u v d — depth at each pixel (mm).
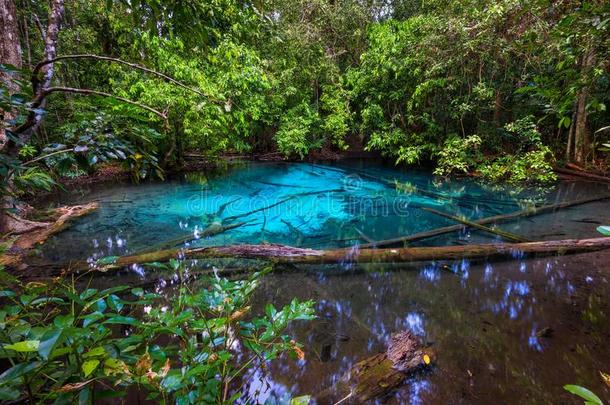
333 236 4133
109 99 1349
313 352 1889
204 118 7258
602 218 4535
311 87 10727
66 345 842
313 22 10320
